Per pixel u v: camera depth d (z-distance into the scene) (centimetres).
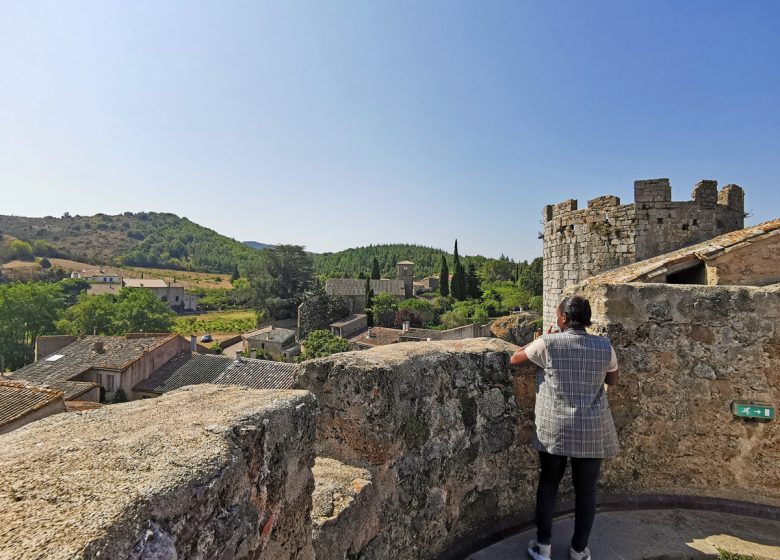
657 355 338
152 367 2650
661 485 332
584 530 251
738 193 1342
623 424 339
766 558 262
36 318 4519
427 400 266
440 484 269
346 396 247
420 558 252
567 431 243
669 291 338
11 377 2456
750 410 316
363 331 5144
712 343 330
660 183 1284
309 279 7200
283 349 4422
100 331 4616
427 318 5912
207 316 8169
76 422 148
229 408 159
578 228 1434
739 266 614
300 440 173
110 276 9962
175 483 109
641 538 282
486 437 301
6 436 143
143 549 96
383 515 230
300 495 171
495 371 314
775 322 317
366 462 240
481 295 7175
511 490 311
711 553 268
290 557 161
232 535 124
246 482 136
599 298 353
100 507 97
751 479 318
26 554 83
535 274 6544
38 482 107
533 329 4606
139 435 133
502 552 270
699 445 329
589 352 250
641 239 1302
